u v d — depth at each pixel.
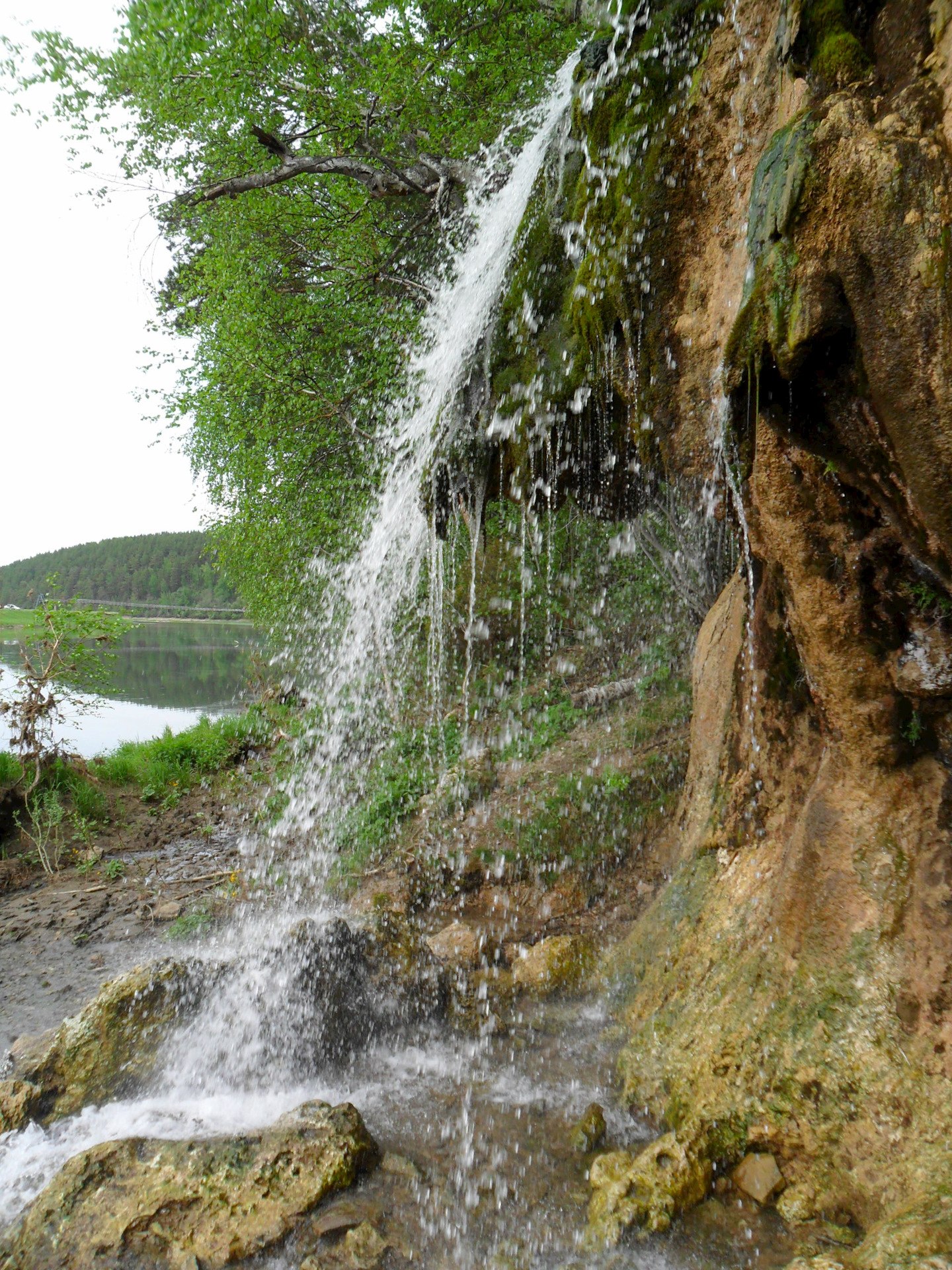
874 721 2.67
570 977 4.36
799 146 2.16
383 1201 2.83
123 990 3.80
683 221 3.10
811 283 2.13
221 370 9.38
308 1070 3.66
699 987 3.34
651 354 3.24
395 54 7.17
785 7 2.47
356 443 9.73
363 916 4.80
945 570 2.19
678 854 4.26
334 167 8.18
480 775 6.94
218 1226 2.66
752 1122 2.76
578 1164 2.99
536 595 9.52
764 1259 2.43
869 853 2.72
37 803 8.13
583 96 3.60
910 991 2.54
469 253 4.95
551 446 3.84
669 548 6.94
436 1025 4.08
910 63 2.13
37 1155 3.18
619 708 7.51
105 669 9.20
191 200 8.91
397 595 8.41
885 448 2.18
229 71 7.05
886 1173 2.42
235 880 6.75
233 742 11.32
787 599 2.90
